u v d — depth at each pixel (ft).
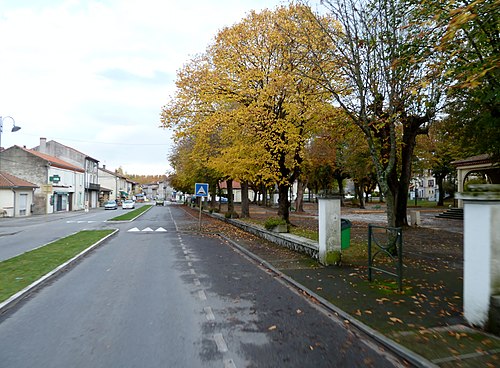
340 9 31.12
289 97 50.21
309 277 26.43
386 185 32.60
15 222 91.50
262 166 55.62
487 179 96.32
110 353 13.89
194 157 73.00
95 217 112.27
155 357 13.56
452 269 28.43
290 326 16.97
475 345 14.10
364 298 20.95
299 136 52.31
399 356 13.66
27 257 34.63
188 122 61.16
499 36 26.32
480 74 18.12
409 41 30.19
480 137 48.08
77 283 25.45
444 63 25.76
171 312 18.97
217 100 57.16
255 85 55.47
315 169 124.98
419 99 29.89
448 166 137.90
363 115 32.37
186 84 60.29
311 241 37.35
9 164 143.33
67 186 166.09
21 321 17.56
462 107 43.65
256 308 19.79
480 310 15.84
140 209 173.37
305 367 12.80
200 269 30.73
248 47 54.60
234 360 13.33
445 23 21.34
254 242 47.32
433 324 16.57
